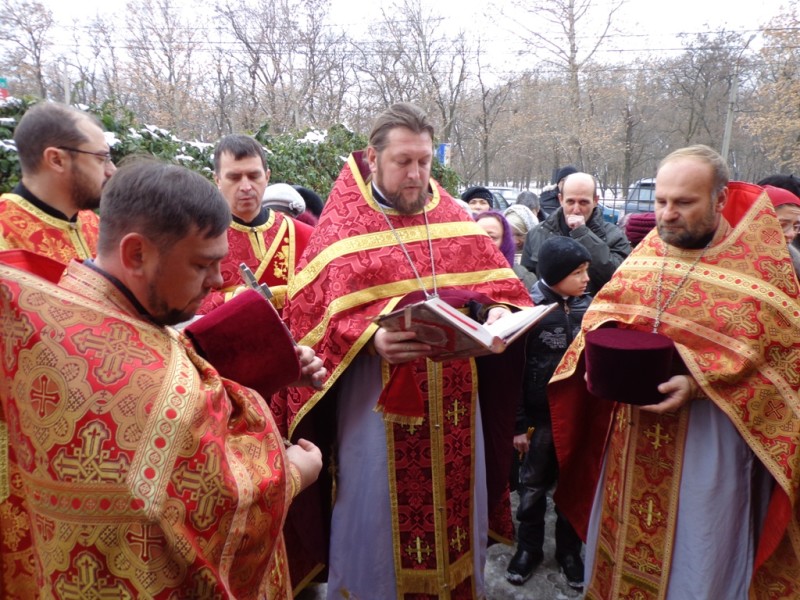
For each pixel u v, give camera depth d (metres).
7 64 21.09
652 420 2.13
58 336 1.02
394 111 2.14
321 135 7.66
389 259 2.17
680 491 2.07
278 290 2.87
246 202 2.88
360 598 2.25
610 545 2.30
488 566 2.96
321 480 2.40
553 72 23.47
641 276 2.21
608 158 26.67
